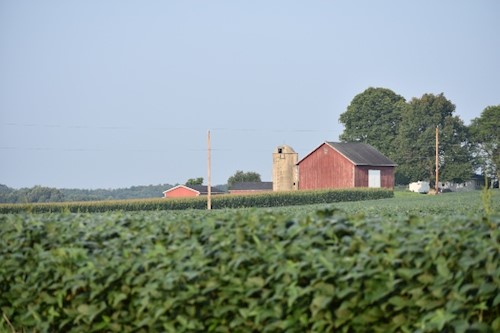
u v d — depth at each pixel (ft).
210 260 80.64
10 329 100.01
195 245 84.02
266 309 75.56
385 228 76.48
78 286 88.02
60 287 92.94
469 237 70.54
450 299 67.62
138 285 85.05
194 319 80.07
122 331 87.51
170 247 85.35
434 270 69.26
